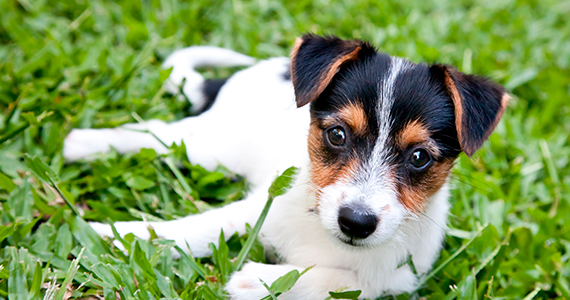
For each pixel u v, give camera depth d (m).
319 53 0.49
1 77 0.59
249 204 0.52
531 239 0.55
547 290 0.53
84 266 0.48
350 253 0.49
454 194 0.58
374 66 0.49
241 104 0.57
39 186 0.53
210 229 0.51
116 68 0.63
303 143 0.51
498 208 0.57
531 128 0.67
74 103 0.59
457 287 0.50
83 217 0.52
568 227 0.57
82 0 0.69
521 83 0.70
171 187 0.55
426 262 0.51
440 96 0.48
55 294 0.46
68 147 0.55
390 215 0.47
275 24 0.73
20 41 0.63
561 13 0.89
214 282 0.49
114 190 0.53
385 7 0.79
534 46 0.79
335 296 0.48
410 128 0.47
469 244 0.53
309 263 0.50
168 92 0.63
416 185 0.49
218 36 0.70
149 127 0.57
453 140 0.49
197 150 0.57
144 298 0.47
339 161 0.48
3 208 0.50
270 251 0.52
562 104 0.70
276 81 0.57
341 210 0.47
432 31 0.77
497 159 0.63
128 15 0.69
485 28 0.80
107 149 0.56
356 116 0.48
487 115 0.48
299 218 0.50
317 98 0.50
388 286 0.50
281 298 0.48
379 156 0.48
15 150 0.54
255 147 0.55
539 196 0.60
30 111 0.56
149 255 0.50
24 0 0.67
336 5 0.79
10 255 0.48
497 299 0.51
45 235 0.49
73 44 0.66
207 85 0.61
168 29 0.69
